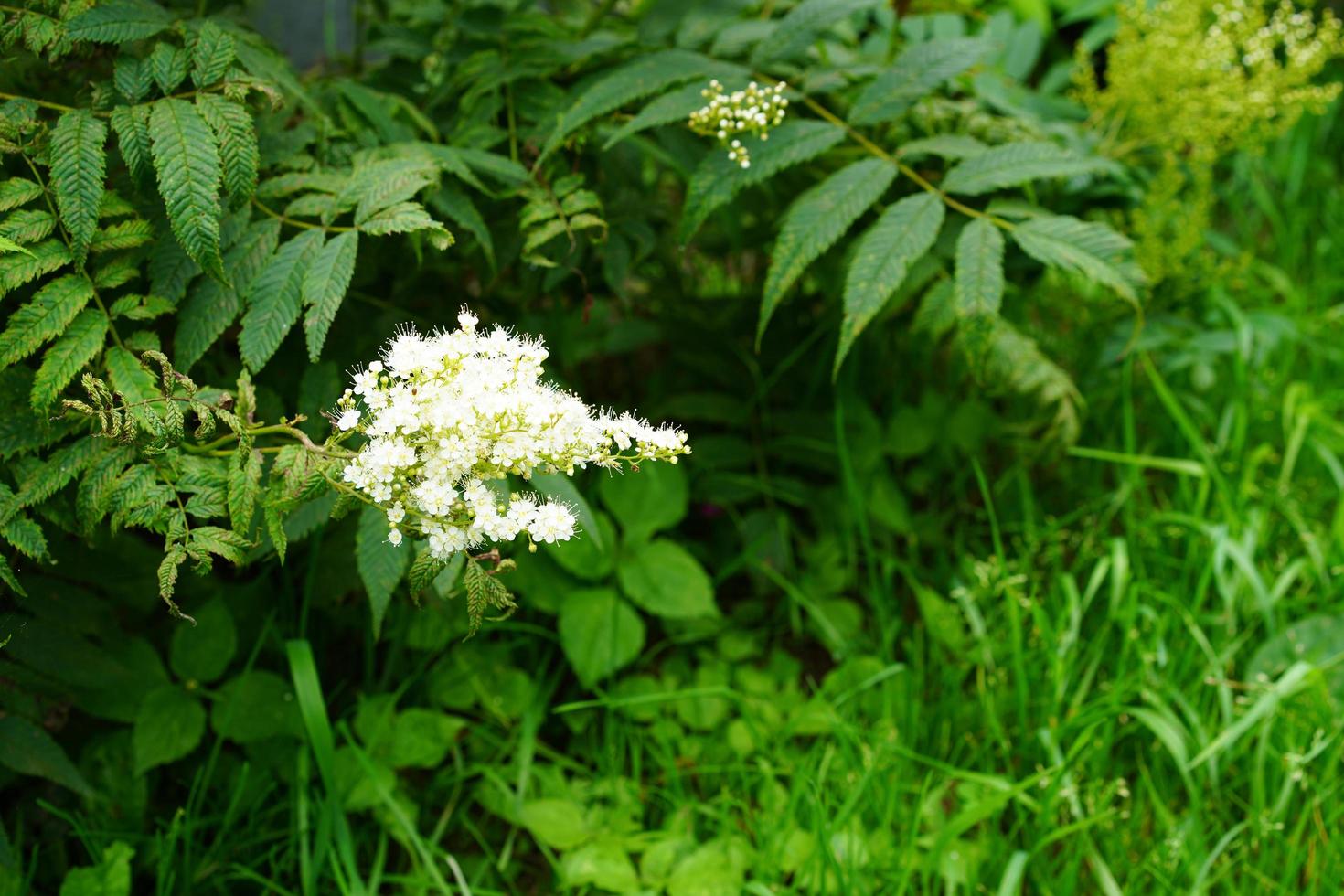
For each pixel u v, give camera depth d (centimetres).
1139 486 136
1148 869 113
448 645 122
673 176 143
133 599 116
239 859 113
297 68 146
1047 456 135
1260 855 115
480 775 120
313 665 108
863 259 107
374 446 90
